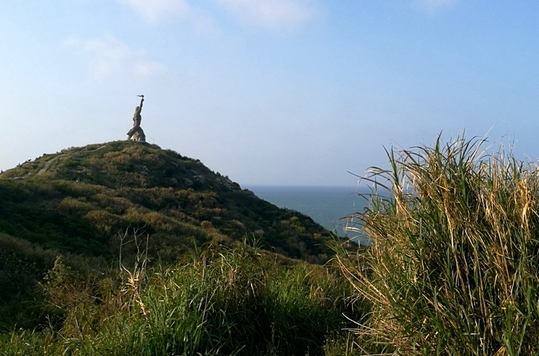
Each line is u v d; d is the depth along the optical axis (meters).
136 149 41.97
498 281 3.60
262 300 5.51
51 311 7.32
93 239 17.25
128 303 5.28
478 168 4.21
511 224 3.63
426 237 4.03
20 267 10.21
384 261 4.23
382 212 4.68
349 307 6.50
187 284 5.11
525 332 3.32
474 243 3.79
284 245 26.81
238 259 5.68
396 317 3.87
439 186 3.95
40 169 34.66
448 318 3.59
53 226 17.56
